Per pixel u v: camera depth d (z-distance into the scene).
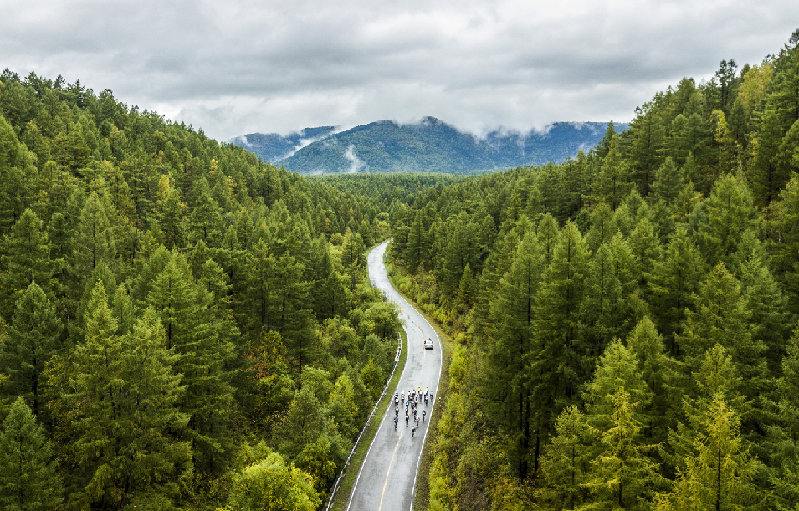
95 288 37.81
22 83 145.50
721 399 17.97
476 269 83.88
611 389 23.58
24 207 62.94
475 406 46.12
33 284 36.81
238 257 60.06
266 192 151.00
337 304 73.19
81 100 154.12
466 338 71.31
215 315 45.50
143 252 60.34
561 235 37.50
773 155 48.56
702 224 39.06
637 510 20.53
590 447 23.55
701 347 26.08
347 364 56.28
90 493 28.81
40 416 34.72
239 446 40.22
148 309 34.28
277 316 54.88
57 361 34.28
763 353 26.88
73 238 54.00
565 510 23.77
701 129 64.69
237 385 45.78
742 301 25.48
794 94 51.19
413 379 63.34
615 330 30.14
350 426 44.84
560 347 32.06
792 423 20.25
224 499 34.53
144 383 30.27
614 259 35.69
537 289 34.34
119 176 91.88
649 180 68.00
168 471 31.52
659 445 22.03
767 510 17.70
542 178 82.75
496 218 98.69
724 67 82.56
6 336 35.00
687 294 31.88
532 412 34.59
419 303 98.50
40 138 93.75
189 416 32.94
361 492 39.19
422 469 42.72
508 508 29.25
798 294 31.06
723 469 17.16
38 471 27.06
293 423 38.53
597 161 83.31
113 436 29.95
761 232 39.47
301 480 31.05
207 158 141.00
